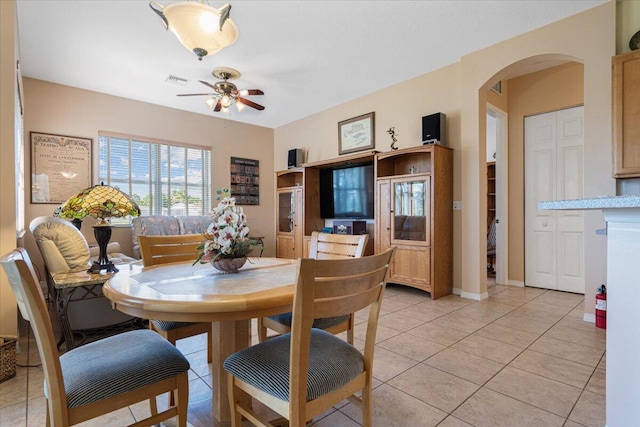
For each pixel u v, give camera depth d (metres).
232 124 5.88
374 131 4.59
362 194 4.67
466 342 2.40
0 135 2.22
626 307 1.15
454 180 3.78
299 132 5.86
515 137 4.28
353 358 1.23
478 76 3.48
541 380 1.86
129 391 1.08
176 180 5.22
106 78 4.06
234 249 1.55
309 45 3.31
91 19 2.82
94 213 2.38
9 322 2.24
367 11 2.76
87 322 2.46
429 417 1.54
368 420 1.26
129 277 1.47
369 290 1.15
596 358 2.13
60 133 4.20
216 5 2.65
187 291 1.20
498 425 1.48
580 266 3.80
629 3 2.62
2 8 2.23
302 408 0.98
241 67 3.79
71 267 2.45
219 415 1.51
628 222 1.15
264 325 1.79
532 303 3.42
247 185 6.05
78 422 1.00
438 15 2.83
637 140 2.38
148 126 4.92
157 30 3.00
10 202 2.25
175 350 1.26
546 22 2.96
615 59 2.48
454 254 3.80
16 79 2.53
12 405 1.66
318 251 2.10
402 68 3.89
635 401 1.11
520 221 4.24
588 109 2.75
